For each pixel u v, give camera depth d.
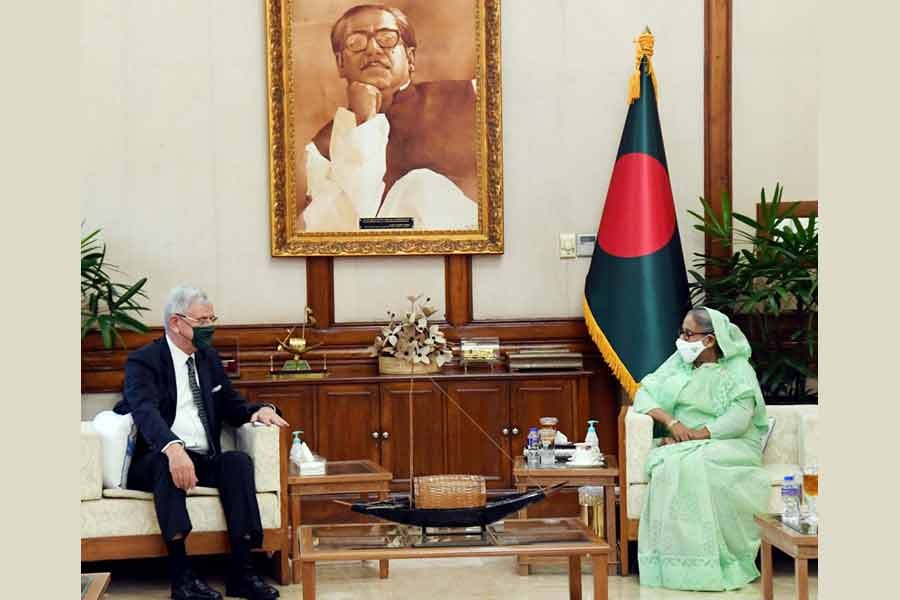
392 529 4.74
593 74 7.43
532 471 5.62
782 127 7.47
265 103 7.32
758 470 5.50
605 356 7.02
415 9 7.32
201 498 5.30
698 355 5.81
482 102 7.33
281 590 5.40
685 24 7.44
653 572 5.43
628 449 5.59
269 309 7.36
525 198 7.44
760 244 6.90
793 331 7.23
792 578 5.58
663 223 7.02
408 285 7.43
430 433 6.98
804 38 7.45
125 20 7.23
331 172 7.32
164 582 5.61
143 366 5.46
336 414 6.96
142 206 7.26
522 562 5.63
